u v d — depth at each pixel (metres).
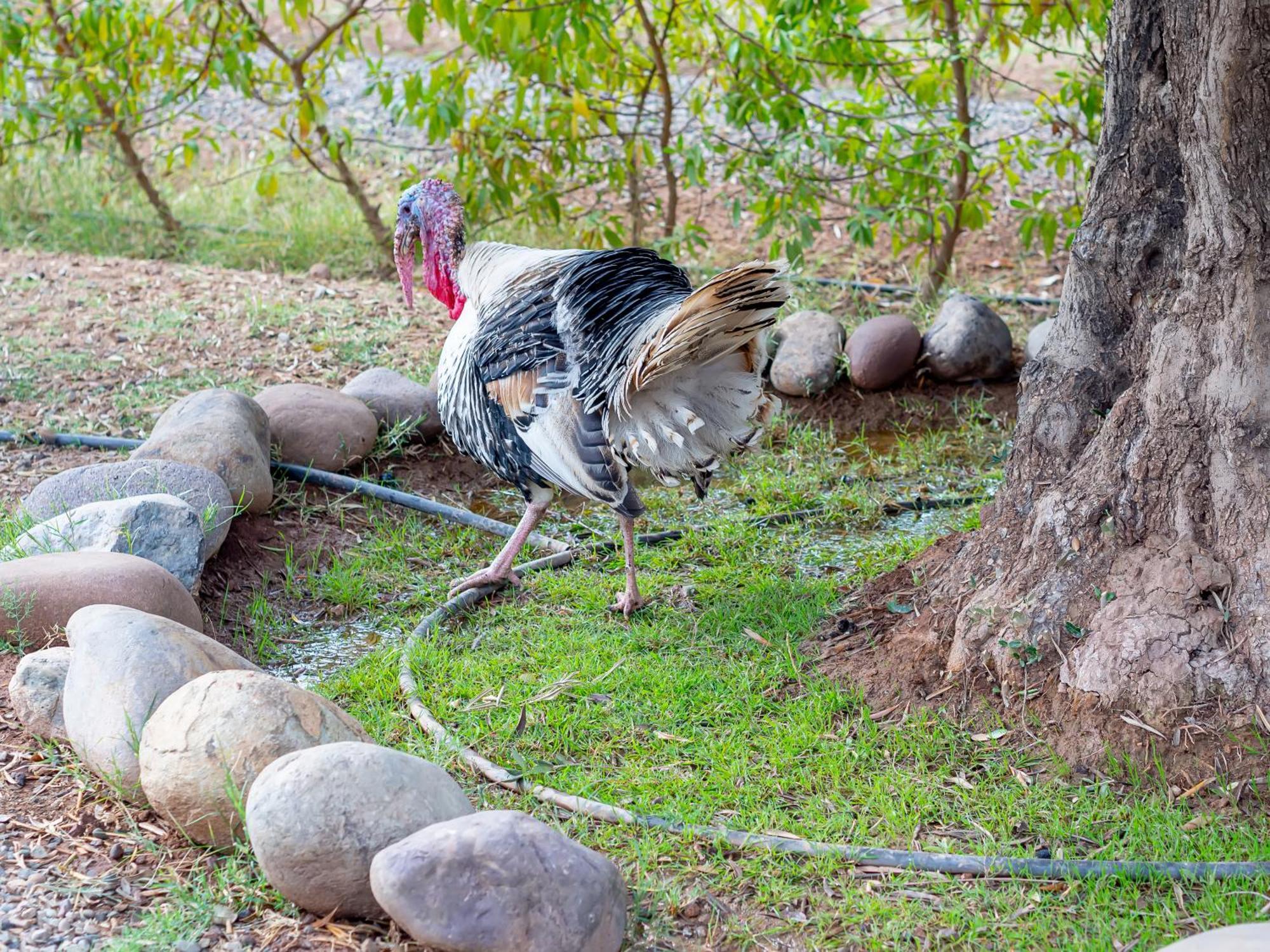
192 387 6.80
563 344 4.40
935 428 6.90
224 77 12.02
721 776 3.77
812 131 8.03
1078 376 4.27
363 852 3.04
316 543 5.55
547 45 7.81
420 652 4.53
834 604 4.85
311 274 8.85
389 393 6.43
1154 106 4.02
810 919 3.20
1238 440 3.84
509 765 3.87
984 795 3.67
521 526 5.06
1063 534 4.10
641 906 3.24
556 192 8.50
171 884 3.25
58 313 7.71
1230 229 3.80
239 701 3.36
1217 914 3.13
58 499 5.01
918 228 8.30
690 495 6.10
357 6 8.50
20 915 3.11
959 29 8.29
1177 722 3.69
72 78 8.62
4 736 3.87
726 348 3.97
